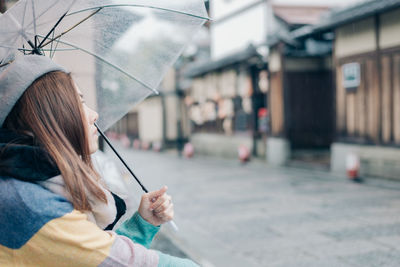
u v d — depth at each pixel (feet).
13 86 3.06
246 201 25.41
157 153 76.95
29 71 3.11
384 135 29.99
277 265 13.80
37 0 3.68
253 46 44.62
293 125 45.21
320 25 34.27
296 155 45.34
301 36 39.24
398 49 28.30
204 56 73.26
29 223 2.73
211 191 30.04
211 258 14.73
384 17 29.22
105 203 3.27
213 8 63.41
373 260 13.70
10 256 2.75
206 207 24.32
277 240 16.76
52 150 3.00
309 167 38.01
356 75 32.22
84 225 2.91
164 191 3.93
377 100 30.37
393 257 13.84
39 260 2.77
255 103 49.78
